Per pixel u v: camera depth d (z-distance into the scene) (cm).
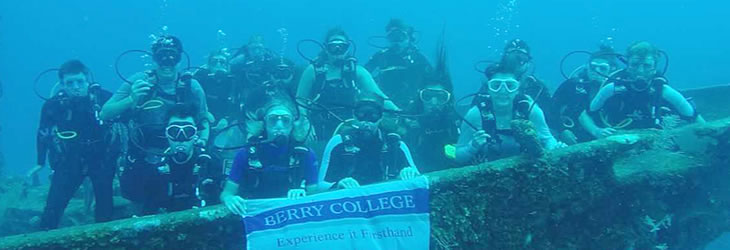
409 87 801
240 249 350
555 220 408
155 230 327
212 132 651
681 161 463
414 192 362
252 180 421
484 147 481
